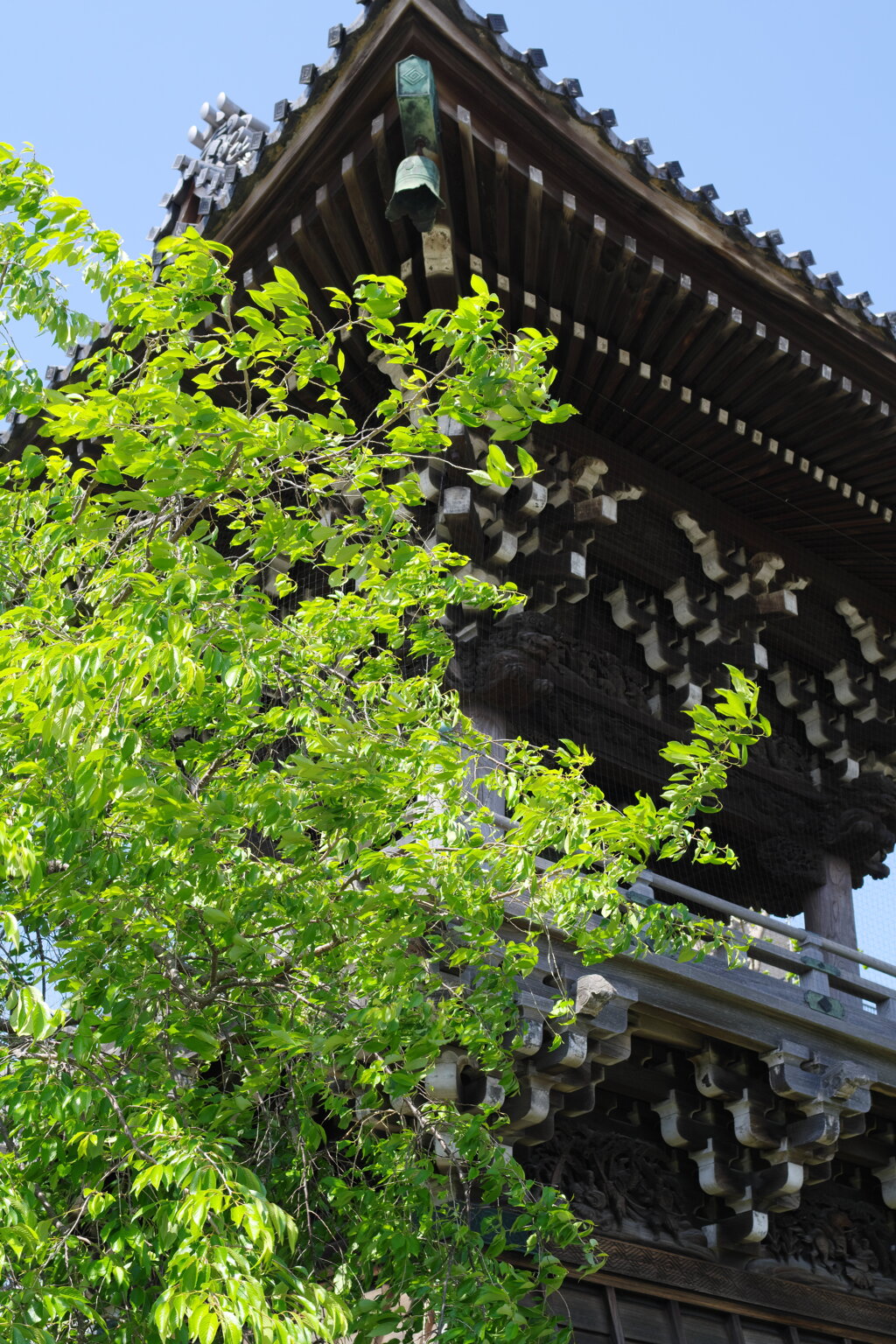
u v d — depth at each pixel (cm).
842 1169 1372
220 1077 1007
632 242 1168
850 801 1512
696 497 1455
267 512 798
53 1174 777
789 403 1338
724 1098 1215
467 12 1043
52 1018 600
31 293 805
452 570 1240
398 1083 810
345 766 698
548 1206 879
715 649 1449
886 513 1480
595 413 1350
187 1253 588
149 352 826
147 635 614
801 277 1234
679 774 849
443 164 1091
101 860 684
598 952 898
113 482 786
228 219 1195
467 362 746
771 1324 1238
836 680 1562
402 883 794
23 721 691
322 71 1080
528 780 875
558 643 1336
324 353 784
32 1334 587
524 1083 1056
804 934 1295
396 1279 833
